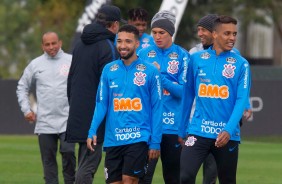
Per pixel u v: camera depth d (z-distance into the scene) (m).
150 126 19.52
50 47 24.97
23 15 85.38
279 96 46.53
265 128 46.44
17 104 47.06
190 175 19.58
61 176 29.20
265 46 92.62
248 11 76.12
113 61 19.84
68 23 77.00
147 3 72.50
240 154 37.00
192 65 19.92
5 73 86.31
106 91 19.70
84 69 21.70
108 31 21.75
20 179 28.08
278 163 33.69
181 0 40.25
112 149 19.59
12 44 85.75
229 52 19.69
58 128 24.77
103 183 27.31
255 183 27.89
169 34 22.05
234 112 19.31
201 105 19.70
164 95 21.84
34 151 36.84
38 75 25.09
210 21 22.38
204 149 19.66
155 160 21.44
